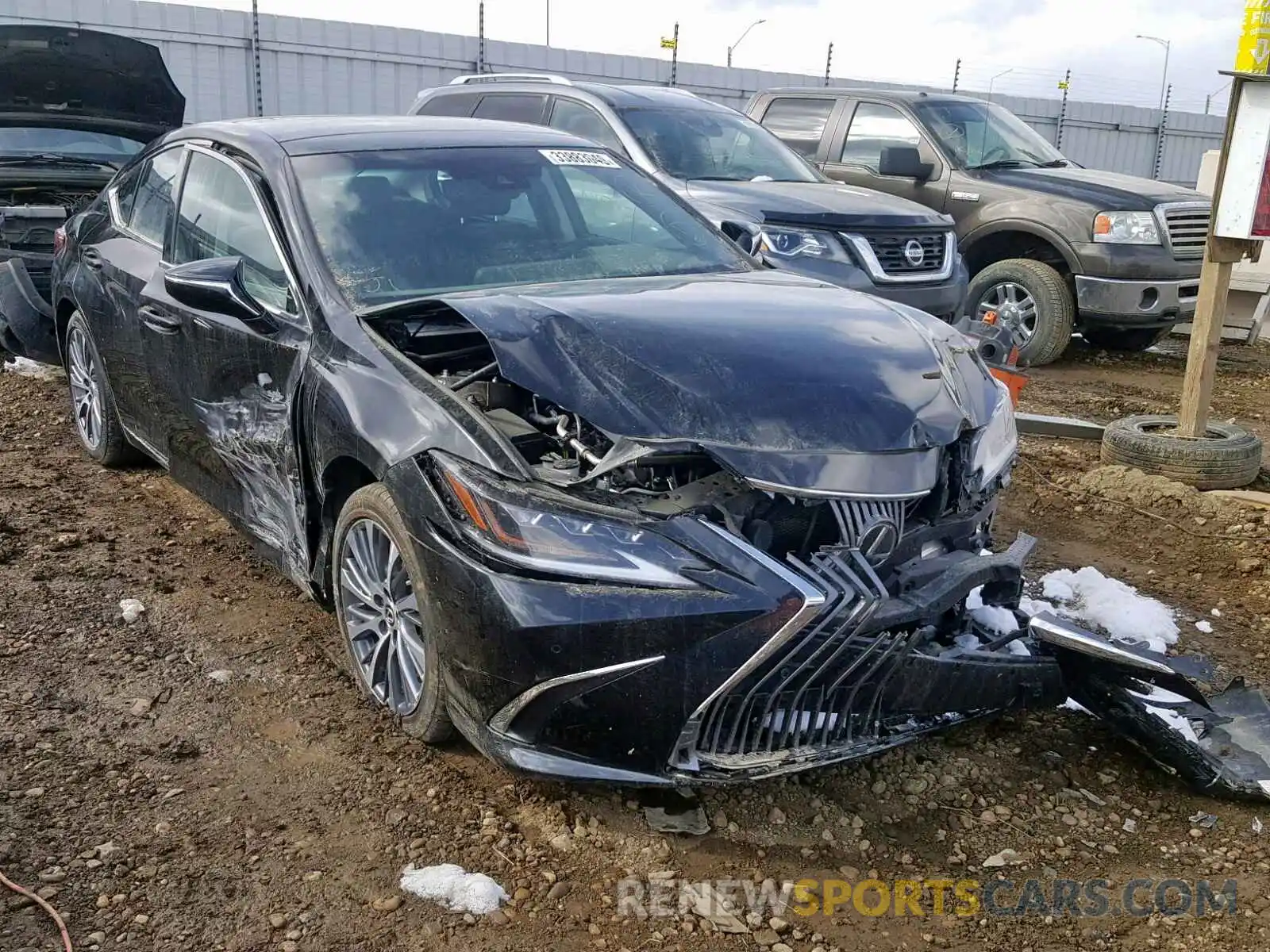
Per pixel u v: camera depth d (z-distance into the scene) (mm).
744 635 2691
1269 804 3223
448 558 2959
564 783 3111
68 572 4586
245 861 2889
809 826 3098
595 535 2797
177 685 3744
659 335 3207
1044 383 9086
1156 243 9078
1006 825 3135
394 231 3959
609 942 2652
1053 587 4633
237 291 3775
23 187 7613
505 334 3119
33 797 3109
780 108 10984
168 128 8531
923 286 7723
